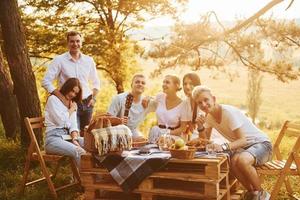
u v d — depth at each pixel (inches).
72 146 234.1
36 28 595.8
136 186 194.9
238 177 208.2
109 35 578.2
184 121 243.4
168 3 594.9
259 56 475.5
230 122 210.7
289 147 422.6
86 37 579.5
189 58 479.8
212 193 183.5
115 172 197.6
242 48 461.7
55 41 597.6
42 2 581.0
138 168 193.3
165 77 244.7
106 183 205.3
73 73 275.1
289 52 470.0
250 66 482.3
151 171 191.5
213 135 249.4
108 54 580.7
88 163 205.5
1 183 265.0
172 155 191.3
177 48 478.9
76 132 244.4
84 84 278.1
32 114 323.9
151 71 492.7
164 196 213.3
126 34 591.5
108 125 202.4
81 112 273.7
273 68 481.4
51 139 239.6
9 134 381.7
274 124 1493.6
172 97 245.6
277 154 237.6
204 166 199.8
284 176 209.3
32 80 325.1
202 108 209.3
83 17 607.2
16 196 242.2
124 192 197.2
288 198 234.4
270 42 462.6
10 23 315.3
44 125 251.1
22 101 322.3
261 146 211.3
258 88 1268.5
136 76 246.8
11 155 314.5
